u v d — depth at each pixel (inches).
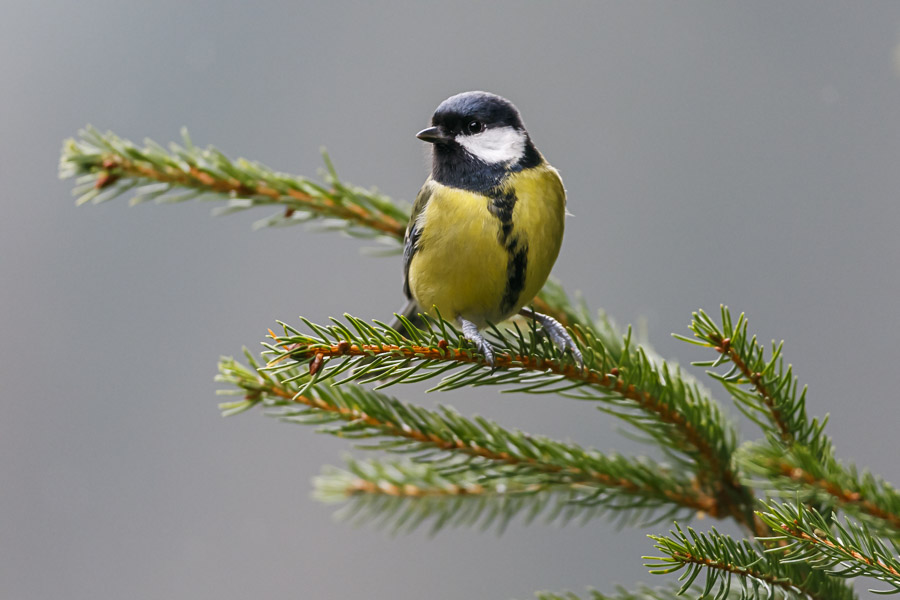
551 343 187.0
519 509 187.5
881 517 185.3
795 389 185.8
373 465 187.9
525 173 189.2
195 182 189.5
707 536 184.5
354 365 185.9
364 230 190.5
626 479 186.7
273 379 187.0
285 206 190.2
